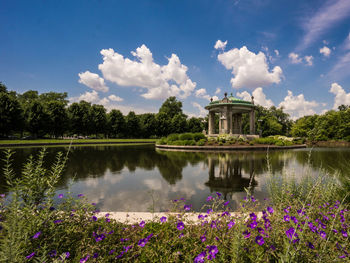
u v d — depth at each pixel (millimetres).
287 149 20938
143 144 31562
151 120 52156
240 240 1593
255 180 6766
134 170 8898
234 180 6801
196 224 2541
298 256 1562
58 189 5805
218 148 19453
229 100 26859
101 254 1886
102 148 22141
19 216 1960
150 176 7586
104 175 7820
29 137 34812
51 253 1763
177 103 68438
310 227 1820
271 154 15484
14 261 1536
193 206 4301
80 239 2098
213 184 6273
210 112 29688
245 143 22562
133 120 49781
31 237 1901
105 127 45750
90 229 2215
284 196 3127
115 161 11781
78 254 1811
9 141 26750
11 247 1556
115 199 4855
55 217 2301
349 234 1819
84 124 41938
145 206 4332
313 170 7883
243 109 28016
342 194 3557
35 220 2059
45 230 2025
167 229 2232
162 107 67875
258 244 1745
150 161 11797
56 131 39281
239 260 1561
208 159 12516
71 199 2562
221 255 1705
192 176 7531
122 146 26219
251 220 2096
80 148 21906
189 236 2076
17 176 7203
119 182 6637
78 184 6367
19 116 32500
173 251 1934
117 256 1827
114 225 2459
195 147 19875
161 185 6199
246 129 56344
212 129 29578
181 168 9344
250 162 11039
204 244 1947
